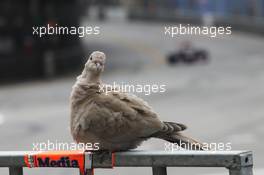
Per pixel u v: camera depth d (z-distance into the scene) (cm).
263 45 5275
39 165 453
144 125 483
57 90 3175
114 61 4603
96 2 8319
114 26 7400
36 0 4003
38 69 4038
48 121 2177
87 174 450
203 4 6631
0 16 4025
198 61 4275
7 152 462
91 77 498
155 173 430
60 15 4016
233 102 2416
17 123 2173
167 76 3494
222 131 1839
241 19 6209
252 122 1950
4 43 4016
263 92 2650
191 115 2153
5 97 3017
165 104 2445
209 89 2855
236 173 393
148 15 7694
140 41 5959
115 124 481
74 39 4438
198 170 1382
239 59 4356
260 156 1495
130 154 434
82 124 488
